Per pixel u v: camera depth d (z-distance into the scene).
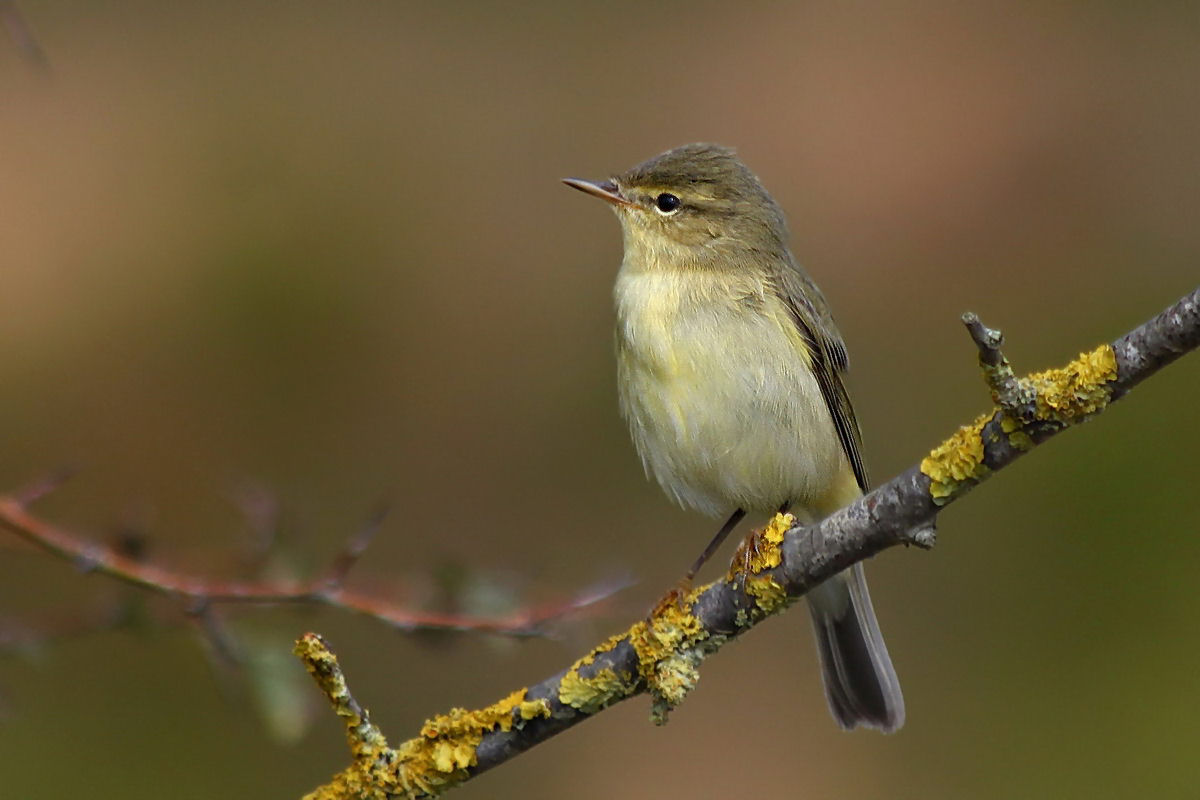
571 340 12.20
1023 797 10.38
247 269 12.06
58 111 12.80
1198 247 12.15
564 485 11.66
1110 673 10.80
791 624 11.73
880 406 11.76
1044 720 10.69
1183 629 10.83
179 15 13.74
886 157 12.70
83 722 10.45
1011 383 5.82
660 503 11.57
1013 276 12.17
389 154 12.92
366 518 11.31
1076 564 11.27
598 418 11.84
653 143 13.14
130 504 10.84
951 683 10.97
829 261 12.25
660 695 6.59
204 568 8.33
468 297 12.24
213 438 11.46
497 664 10.83
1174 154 12.48
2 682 8.81
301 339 11.91
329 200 12.54
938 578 11.43
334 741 10.57
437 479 11.55
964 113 12.80
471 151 13.05
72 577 10.38
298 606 7.98
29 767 10.22
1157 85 12.85
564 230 12.68
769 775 10.88
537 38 13.99
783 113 13.11
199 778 10.38
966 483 6.11
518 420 11.81
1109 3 13.23
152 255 12.07
